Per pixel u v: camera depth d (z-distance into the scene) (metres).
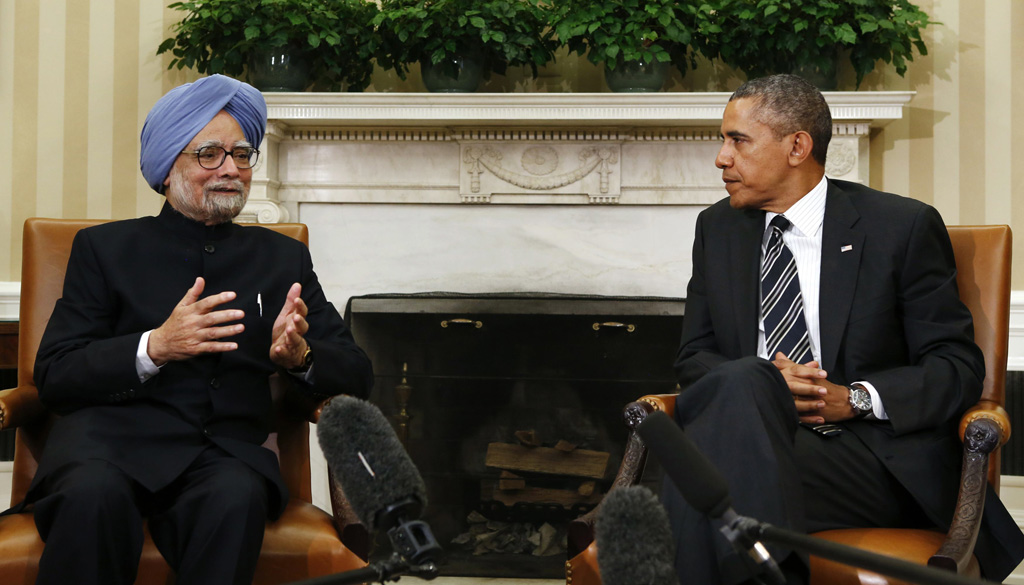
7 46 3.16
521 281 3.05
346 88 3.10
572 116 2.81
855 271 1.83
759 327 1.90
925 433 1.72
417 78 3.13
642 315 2.93
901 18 2.74
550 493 2.94
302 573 1.57
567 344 2.98
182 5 2.87
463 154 3.01
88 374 1.60
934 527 1.70
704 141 2.97
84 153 3.16
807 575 1.29
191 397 1.70
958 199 3.01
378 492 0.67
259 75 2.90
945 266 1.85
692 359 1.91
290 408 1.89
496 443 2.96
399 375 3.02
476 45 2.86
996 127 2.98
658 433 0.72
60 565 1.40
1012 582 2.74
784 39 2.77
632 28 2.76
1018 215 2.97
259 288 1.83
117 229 1.81
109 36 3.17
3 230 3.15
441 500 3.00
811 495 1.64
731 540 0.69
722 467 1.35
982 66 2.99
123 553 1.46
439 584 2.77
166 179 1.82
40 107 3.16
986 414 1.61
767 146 1.87
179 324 1.57
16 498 1.78
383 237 3.09
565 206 3.04
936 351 1.78
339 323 1.92
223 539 1.46
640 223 3.03
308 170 3.07
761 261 1.93
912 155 3.03
